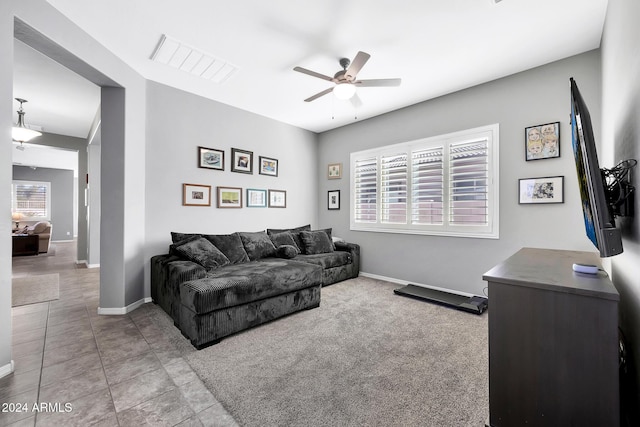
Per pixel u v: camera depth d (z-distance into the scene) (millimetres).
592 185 1130
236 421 1418
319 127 5215
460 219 3553
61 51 2242
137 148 3117
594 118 2590
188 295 2270
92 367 1899
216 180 3965
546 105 2891
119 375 1810
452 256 3629
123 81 2898
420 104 3949
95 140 5023
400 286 4016
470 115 3451
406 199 4117
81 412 1472
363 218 4730
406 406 1531
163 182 3428
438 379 1781
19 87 3568
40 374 1809
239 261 3416
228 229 4113
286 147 4953
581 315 1035
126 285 2938
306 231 4547
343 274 4301
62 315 2846
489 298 1229
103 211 2904
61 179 9859
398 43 2578
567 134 2758
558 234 2816
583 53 2670
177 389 1674
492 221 3258
